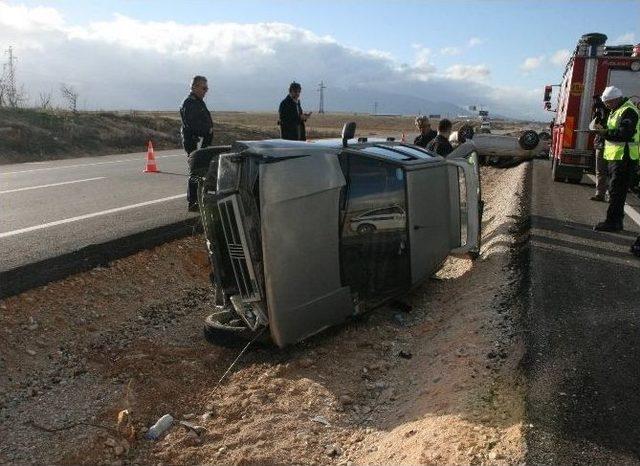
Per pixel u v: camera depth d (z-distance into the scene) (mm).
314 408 4129
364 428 3887
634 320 4641
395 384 4469
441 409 3582
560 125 13516
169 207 9188
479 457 2912
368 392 4395
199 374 4902
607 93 7555
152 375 4789
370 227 5219
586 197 10875
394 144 6270
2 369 4582
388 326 5602
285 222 4582
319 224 4801
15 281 5344
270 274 4551
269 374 4664
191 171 5707
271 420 3973
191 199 8742
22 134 19125
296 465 3469
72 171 14391
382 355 5027
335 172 4934
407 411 3863
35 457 3715
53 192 10578
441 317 5648
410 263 5535
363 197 5176
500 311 5016
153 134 26234
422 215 5672
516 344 4258
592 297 5152
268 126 52344
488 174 19688
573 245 6926
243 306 4945
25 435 3945
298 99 10312
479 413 3371
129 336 5559
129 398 4410
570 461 2850
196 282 7145
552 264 6098
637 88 12102
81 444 3828
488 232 8734
